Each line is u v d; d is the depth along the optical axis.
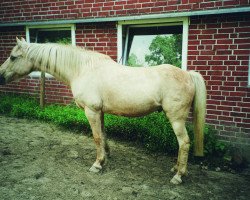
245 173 3.86
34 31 6.83
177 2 4.77
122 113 3.44
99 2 5.57
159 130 4.53
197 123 3.35
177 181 3.39
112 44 5.58
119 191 3.20
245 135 4.45
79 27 5.93
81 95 3.49
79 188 3.23
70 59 3.58
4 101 6.47
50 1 6.20
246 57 4.32
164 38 5.31
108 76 3.36
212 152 4.40
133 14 5.23
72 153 4.28
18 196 2.98
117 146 4.61
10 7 6.83
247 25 4.25
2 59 7.25
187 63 4.82
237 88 4.44
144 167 3.87
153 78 3.21
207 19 4.54
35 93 6.80
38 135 5.04
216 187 3.39
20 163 3.83
